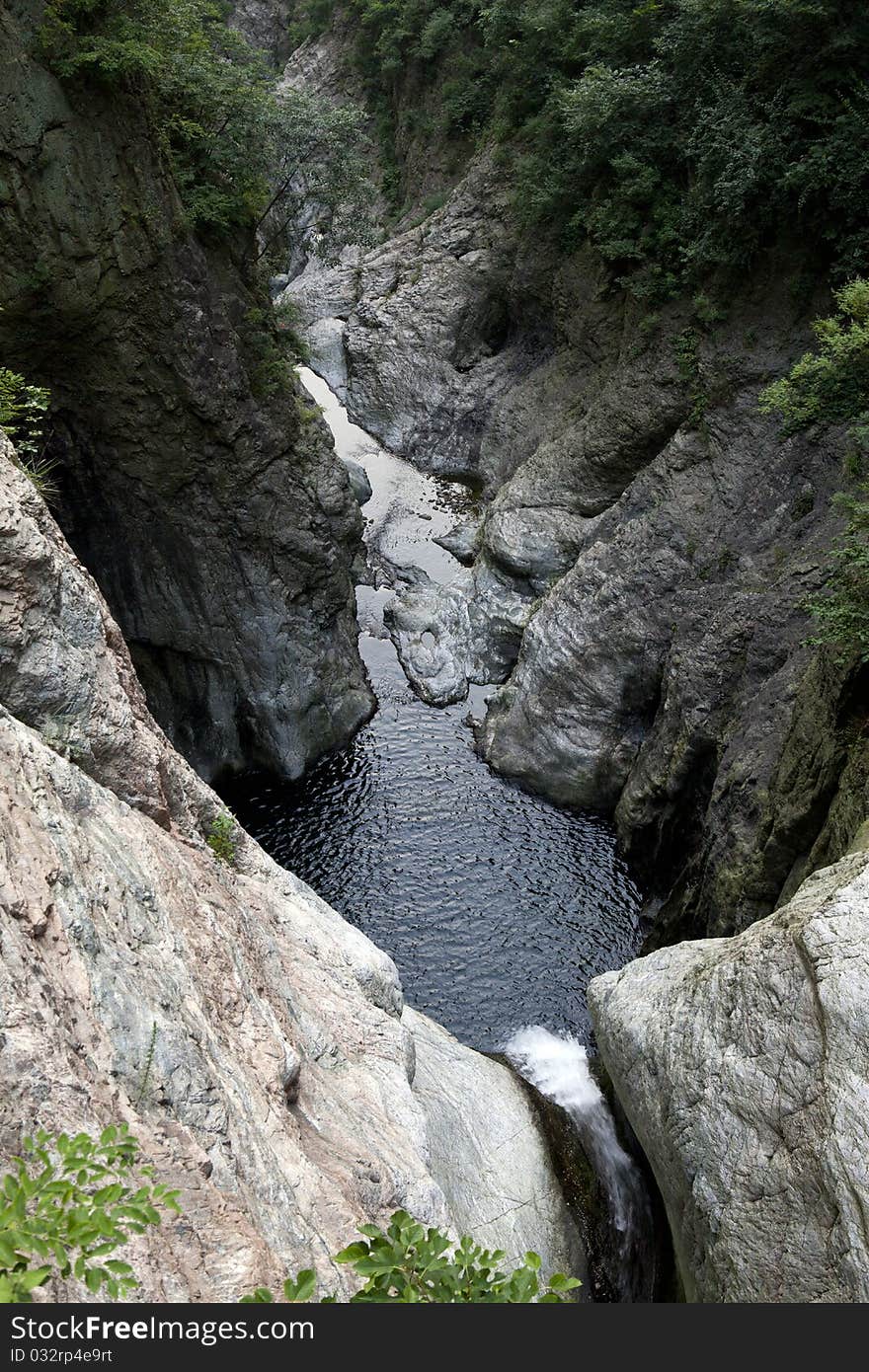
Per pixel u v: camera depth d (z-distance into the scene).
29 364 18.17
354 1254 4.56
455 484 35.62
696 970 12.30
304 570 22.94
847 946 9.67
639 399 26.11
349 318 41.16
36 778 7.56
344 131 22.52
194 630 22.28
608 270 29.78
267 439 21.47
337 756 24.38
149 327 18.62
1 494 8.53
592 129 27.00
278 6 60.41
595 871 21.39
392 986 12.99
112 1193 3.91
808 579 18.70
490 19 35.56
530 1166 14.23
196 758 23.41
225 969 8.77
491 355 37.97
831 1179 9.12
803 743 14.91
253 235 21.73
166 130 18.92
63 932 6.65
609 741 22.78
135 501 20.62
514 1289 4.43
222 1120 6.96
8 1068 5.44
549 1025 18.11
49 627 8.77
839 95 20.48
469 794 23.38
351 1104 9.89
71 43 15.98
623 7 28.47
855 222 21.06
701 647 20.06
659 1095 11.73
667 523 23.05
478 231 37.69
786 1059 9.99
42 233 16.66
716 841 17.33
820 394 17.20
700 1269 10.62
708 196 23.64
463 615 28.00
